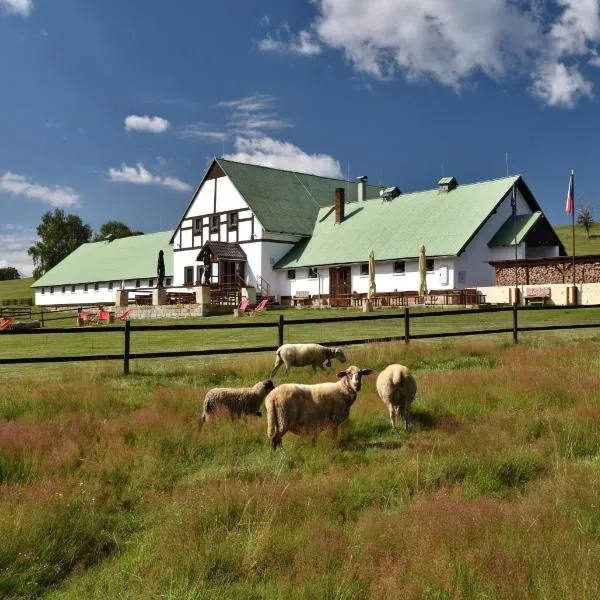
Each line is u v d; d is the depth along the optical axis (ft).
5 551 18.92
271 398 29.94
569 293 120.57
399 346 57.77
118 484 25.90
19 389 43.24
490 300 132.05
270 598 16.37
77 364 62.85
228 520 20.85
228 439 30.48
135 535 21.33
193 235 198.49
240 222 184.34
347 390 31.30
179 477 26.96
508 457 26.30
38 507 21.67
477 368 48.65
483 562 17.12
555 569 16.85
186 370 52.95
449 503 21.02
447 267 139.64
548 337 69.72
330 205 200.85
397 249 150.30
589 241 271.28
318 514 21.20
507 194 147.54
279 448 29.76
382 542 18.83
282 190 195.42
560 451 27.50
